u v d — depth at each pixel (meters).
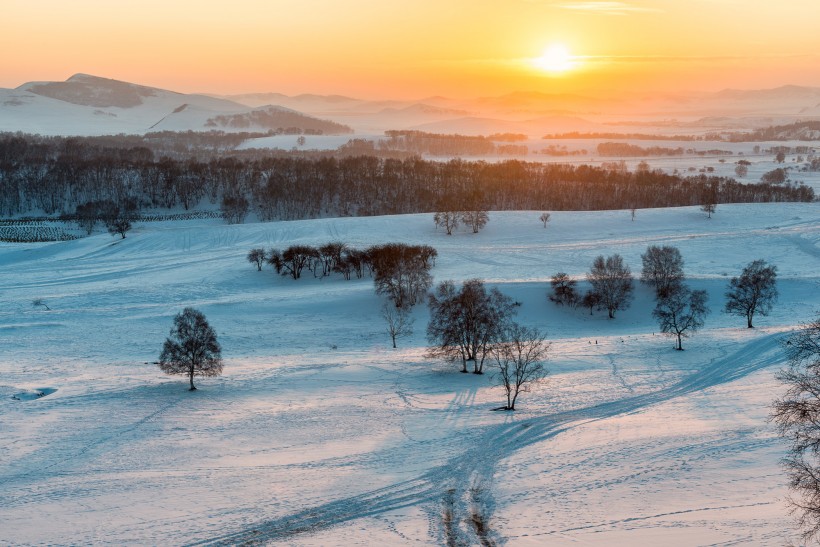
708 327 109.19
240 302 127.06
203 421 71.25
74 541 44.88
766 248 171.88
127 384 84.19
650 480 50.59
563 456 58.62
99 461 60.03
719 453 54.78
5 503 51.00
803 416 40.78
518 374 77.12
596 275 127.50
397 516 48.94
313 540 44.94
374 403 77.38
